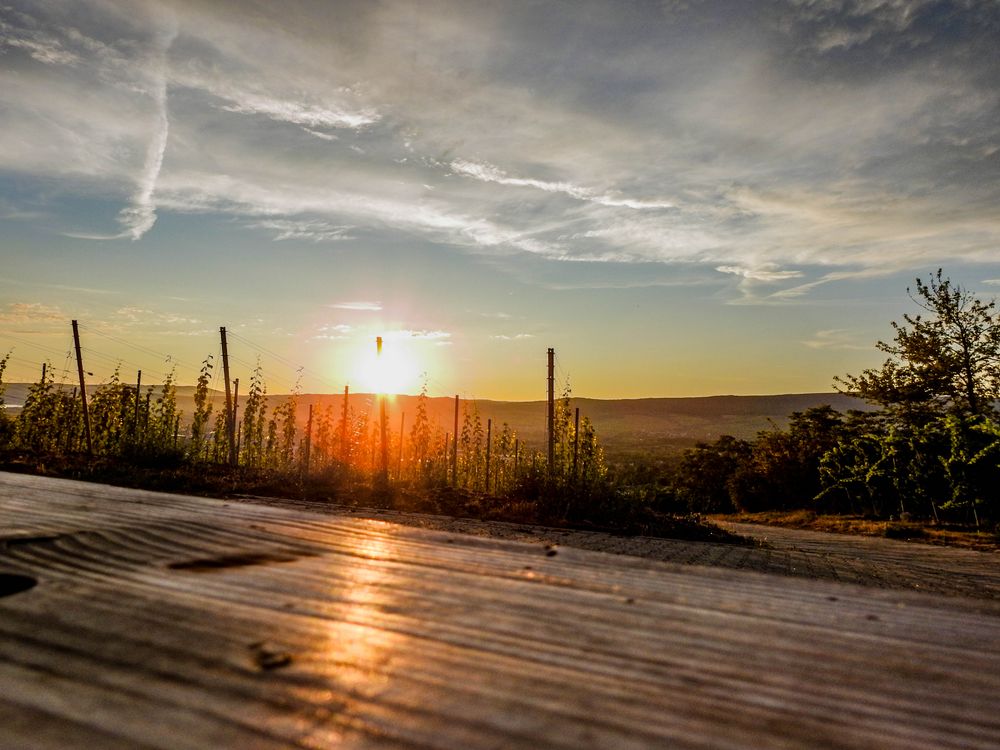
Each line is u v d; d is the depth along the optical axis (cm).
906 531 2080
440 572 107
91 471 1703
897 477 2556
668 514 1712
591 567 115
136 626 77
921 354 2686
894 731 58
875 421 3067
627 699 62
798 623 89
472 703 59
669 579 110
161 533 126
